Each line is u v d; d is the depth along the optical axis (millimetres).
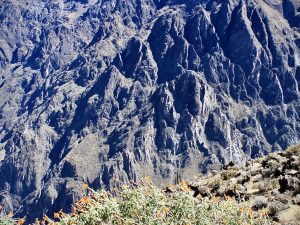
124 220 5656
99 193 5902
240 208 7520
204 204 6934
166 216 6223
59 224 5512
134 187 6074
